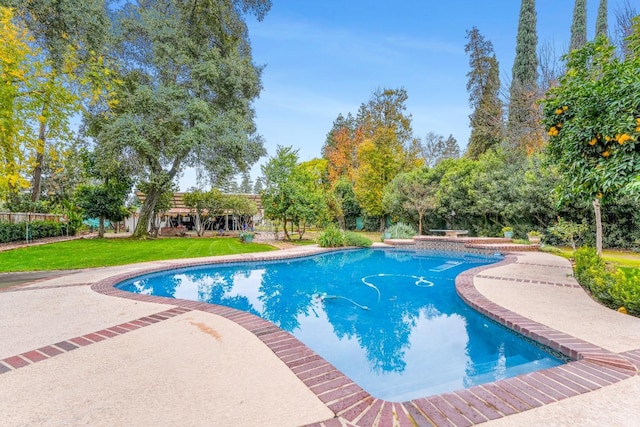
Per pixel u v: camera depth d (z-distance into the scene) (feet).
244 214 96.12
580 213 47.14
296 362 11.29
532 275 27.55
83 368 10.71
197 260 36.04
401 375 12.67
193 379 10.01
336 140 129.59
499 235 60.80
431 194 70.44
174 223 110.93
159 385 9.62
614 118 15.72
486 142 83.51
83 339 13.33
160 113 53.83
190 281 30.42
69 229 75.61
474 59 94.27
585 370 10.69
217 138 55.88
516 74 76.43
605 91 16.26
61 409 8.35
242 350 12.32
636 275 18.76
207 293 26.05
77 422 7.81
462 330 17.74
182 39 56.85
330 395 9.16
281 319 19.79
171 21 56.34
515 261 35.83
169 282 29.99
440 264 39.63
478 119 86.89
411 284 28.81
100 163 54.70
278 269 36.29
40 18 22.25
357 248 53.06
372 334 17.30
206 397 8.97
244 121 61.11
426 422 7.97
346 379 10.14
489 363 13.64
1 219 58.54
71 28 23.67
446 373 12.78
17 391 9.25
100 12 26.43
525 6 74.84
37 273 28.89
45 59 22.45
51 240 61.72
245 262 37.40
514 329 15.12
